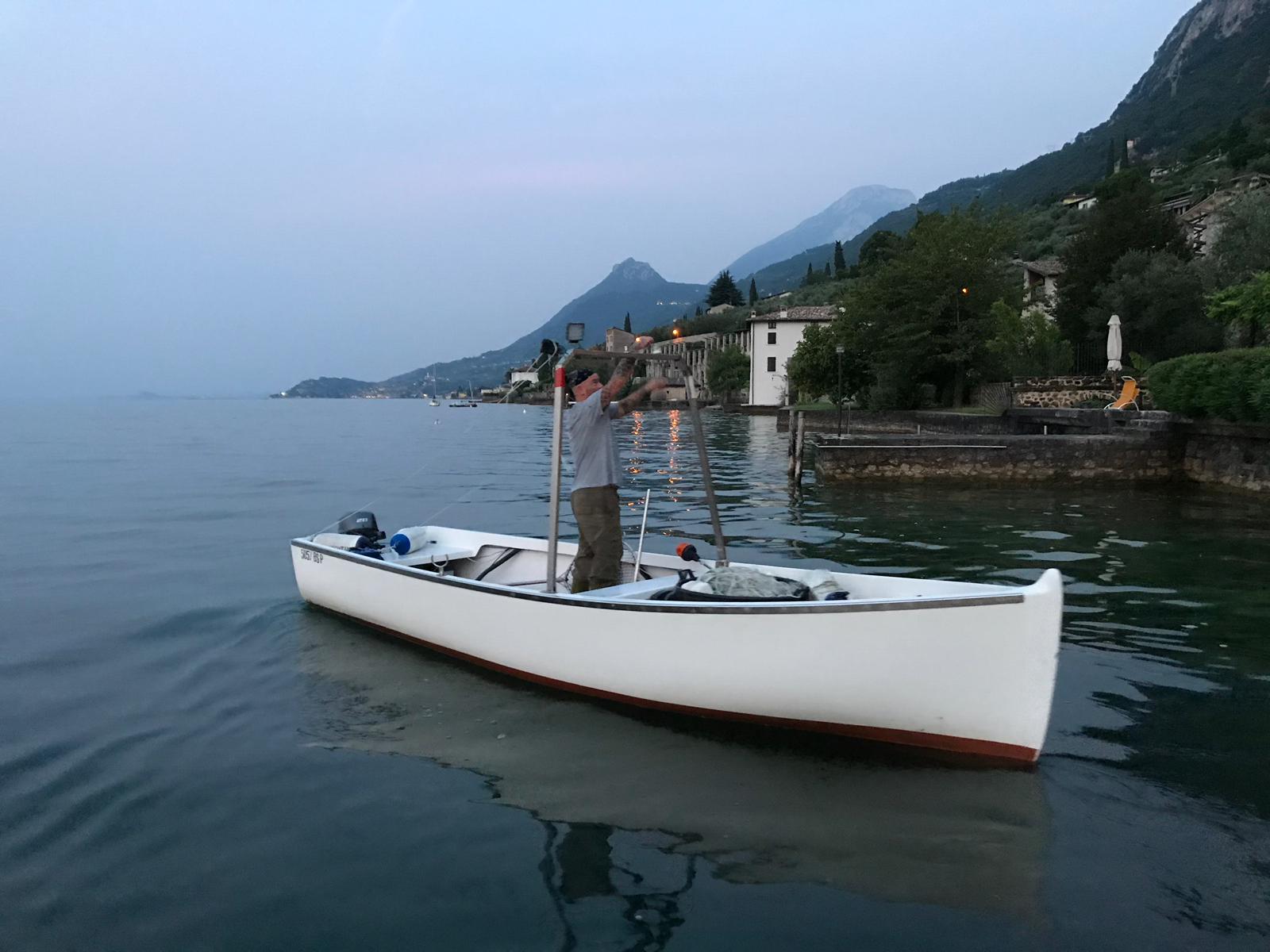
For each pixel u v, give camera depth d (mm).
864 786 4285
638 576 6703
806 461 24500
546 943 3117
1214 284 26328
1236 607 7477
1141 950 3010
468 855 3713
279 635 7012
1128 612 7324
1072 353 29812
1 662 6340
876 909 3270
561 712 5352
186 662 6340
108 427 54594
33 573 9367
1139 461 18172
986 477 18812
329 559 7305
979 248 34500
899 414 33438
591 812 4082
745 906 3309
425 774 4508
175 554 10469
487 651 6031
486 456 28125
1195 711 5164
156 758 4715
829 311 60219
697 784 4348
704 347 80500
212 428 53750
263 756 4734
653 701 5215
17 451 30703
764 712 4859
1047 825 3865
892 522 12961
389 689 5785
